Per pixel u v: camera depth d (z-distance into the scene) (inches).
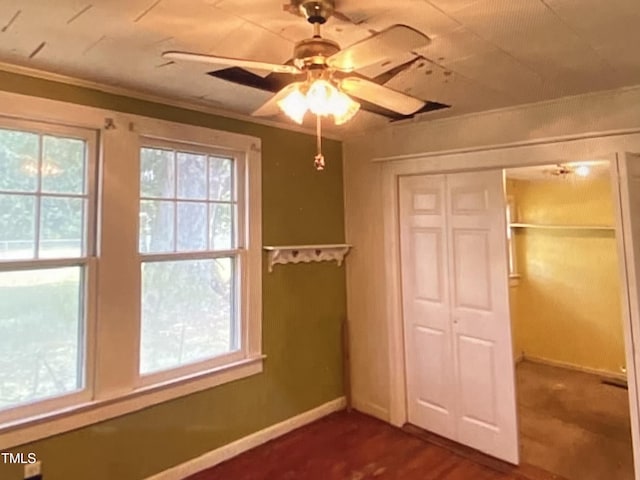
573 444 128.8
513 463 117.6
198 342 117.5
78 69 88.8
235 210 125.6
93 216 98.5
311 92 59.9
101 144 98.8
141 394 104.3
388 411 143.9
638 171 101.1
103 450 98.3
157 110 108.0
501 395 120.6
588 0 61.8
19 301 89.2
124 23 69.1
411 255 142.2
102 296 98.5
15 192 88.4
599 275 195.5
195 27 70.3
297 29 70.9
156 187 109.3
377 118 128.7
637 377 97.9
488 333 123.8
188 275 115.7
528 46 77.5
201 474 113.0
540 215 210.2
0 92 85.0
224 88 101.3
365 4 62.0
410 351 142.6
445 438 132.8
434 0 61.3
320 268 148.7
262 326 130.7
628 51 80.0
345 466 117.3
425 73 90.4
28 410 88.8
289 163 138.9
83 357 96.9
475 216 126.6
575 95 104.7
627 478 110.6
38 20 68.1
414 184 140.9
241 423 124.6
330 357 151.0
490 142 119.6
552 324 209.3
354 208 154.6
